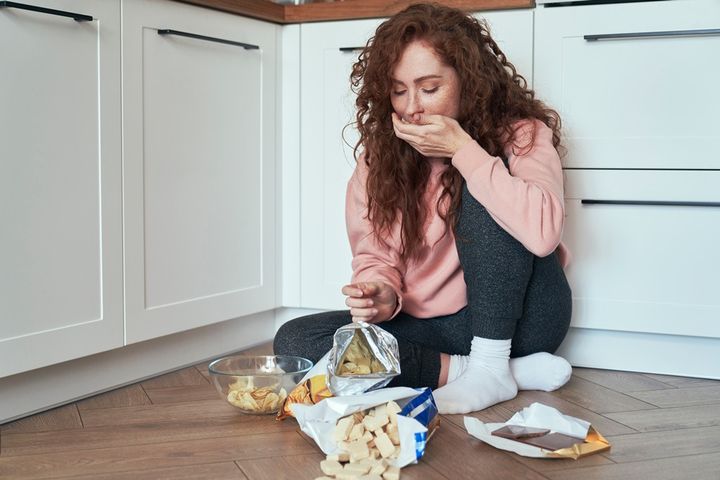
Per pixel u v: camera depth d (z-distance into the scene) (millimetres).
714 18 1910
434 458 1393
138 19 1846
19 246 1588
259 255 2289
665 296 1998
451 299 1816
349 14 2229
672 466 1362
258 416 1650
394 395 1419
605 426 1593
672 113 1958
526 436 1452
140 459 1397
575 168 2033
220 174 2129
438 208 1745
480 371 1725
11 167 1564
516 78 1971
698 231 1964
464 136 1635
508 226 1599
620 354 2086
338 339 1540
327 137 2295
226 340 2252
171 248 1978
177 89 1971
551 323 1812
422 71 1614
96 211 1759
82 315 1738
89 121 1731
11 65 1555
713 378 2016
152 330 1924
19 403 1658
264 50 2258
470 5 2076
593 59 2002
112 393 1854
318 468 1350
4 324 1567
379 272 1784
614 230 2021
